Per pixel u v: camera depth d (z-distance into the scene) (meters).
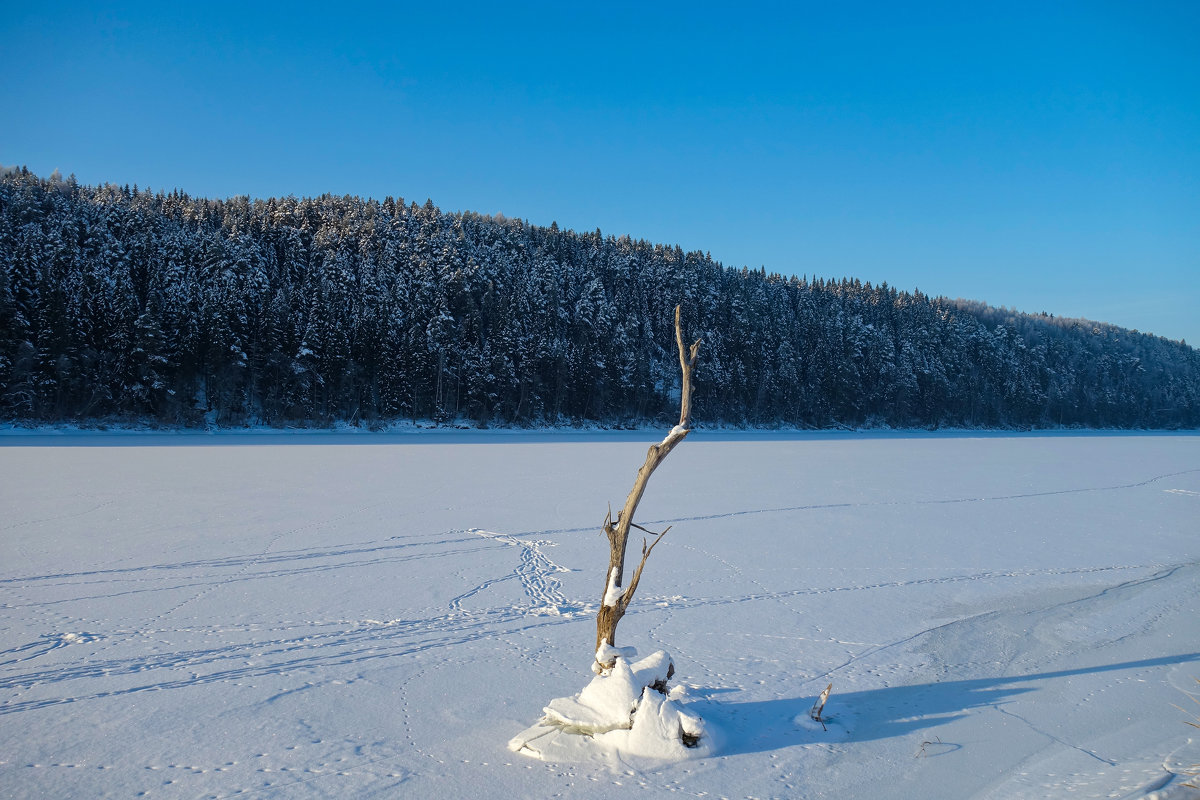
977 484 22.14
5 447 31.28
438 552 10.98
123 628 7.06
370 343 60.56
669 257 95.81
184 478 20.25
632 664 4.57
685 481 21.92
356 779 3.95
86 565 9.83
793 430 80.56
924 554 11.44
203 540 11.63
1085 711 5.20
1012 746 4.57
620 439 51.44
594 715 4.37
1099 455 37.56
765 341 85.62
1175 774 4.03
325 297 59.75
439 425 60.12
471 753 4.30
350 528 12.87
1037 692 5.58
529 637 6.93
